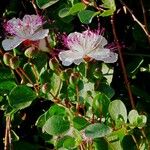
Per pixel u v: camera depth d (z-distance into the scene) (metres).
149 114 0.51
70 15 0.54
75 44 0.49
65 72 0.49
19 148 0.57
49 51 0.52
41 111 0.59
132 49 0.55
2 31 0.58
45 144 0.59
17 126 0.59
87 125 0.48
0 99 0.55
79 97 0.50
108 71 0.52
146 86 0.55
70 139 0.49
